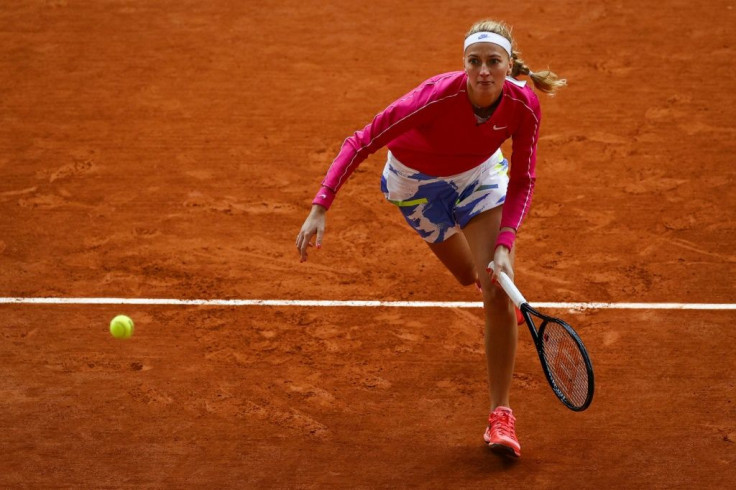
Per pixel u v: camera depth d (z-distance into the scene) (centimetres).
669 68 3500
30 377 2138
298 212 2792
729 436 1914
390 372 2139
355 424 1983
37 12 4034
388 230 2702
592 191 2847
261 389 2092
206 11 4047
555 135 3141
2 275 2514
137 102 3409
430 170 1870
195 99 3428
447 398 2056
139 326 2308
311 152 3100
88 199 2870
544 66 3547
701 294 2369
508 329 1842
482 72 1659
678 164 2961
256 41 3809
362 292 2427
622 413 1992
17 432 1972
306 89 3475
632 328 2252
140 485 1825
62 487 1820
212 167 3028
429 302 2383
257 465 1873
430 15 3959
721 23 3788
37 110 3362
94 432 1972
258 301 2398
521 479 1820
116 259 2581
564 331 1647
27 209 2822
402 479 1830
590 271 2478
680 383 2072
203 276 2502
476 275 2112
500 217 1877
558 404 2028
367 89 3462
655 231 2645
